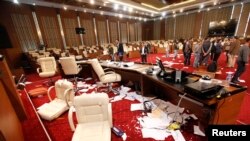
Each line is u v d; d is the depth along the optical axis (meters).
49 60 4.93
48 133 2.35
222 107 1.77
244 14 10.69
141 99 3.34
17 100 2.64
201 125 2.20
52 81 5.18
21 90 4.44
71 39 11.39
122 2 9.30
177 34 15.76
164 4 10.16
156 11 13.29
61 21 10.59
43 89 4.11
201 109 2.21
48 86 4.74
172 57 9.73
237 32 11.27
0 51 7.50
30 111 3.08
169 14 15.23
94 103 1.84
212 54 6.23
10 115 1.99
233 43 5.83
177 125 2.28
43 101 3.55
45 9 9.57
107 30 14.21
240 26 11.04
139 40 18.14
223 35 11.95
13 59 8.02
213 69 3.98
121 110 2.91
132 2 9.41
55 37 10.33
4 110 1.78
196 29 13.91
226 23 11.64
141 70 3.40
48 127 2.50
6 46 6.43
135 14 14.56
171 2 9.01
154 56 10.43
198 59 6.34
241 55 3.85
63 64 4.19
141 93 3.54
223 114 1.83
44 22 9.60
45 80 5.50
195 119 2.44
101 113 1.91
